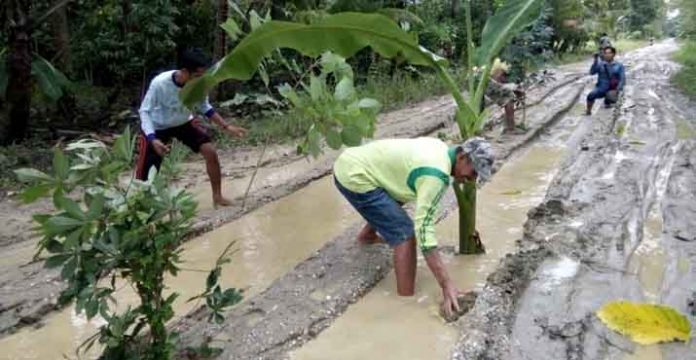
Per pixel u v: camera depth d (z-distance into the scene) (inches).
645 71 887.1
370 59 680.4
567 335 146.6
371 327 152.4
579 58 1205.1
